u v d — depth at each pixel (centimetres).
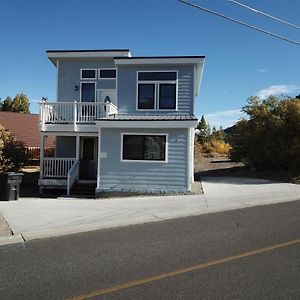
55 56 2281
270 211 1302
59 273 651
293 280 600
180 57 2048
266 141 2609
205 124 6812
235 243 848
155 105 2081
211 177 2606
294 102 2492
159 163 1797
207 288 568
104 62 2311
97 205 1409
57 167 2039
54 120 2062
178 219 1168
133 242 870
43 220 1108
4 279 624
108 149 1831
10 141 2359
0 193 1523
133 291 561
